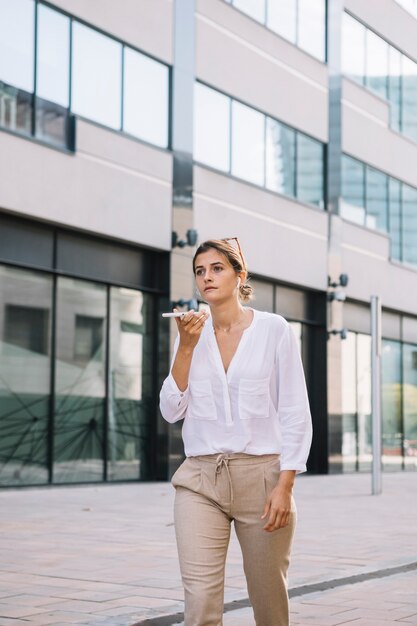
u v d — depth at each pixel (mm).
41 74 16781
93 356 18016
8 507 13242
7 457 16094
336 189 25656
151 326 19547
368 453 26859
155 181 19328
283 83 23766
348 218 26484
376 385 17438
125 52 18766
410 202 29609
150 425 19359
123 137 18547
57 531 10469
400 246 29078
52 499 14680
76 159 17391
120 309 18734
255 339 3773
